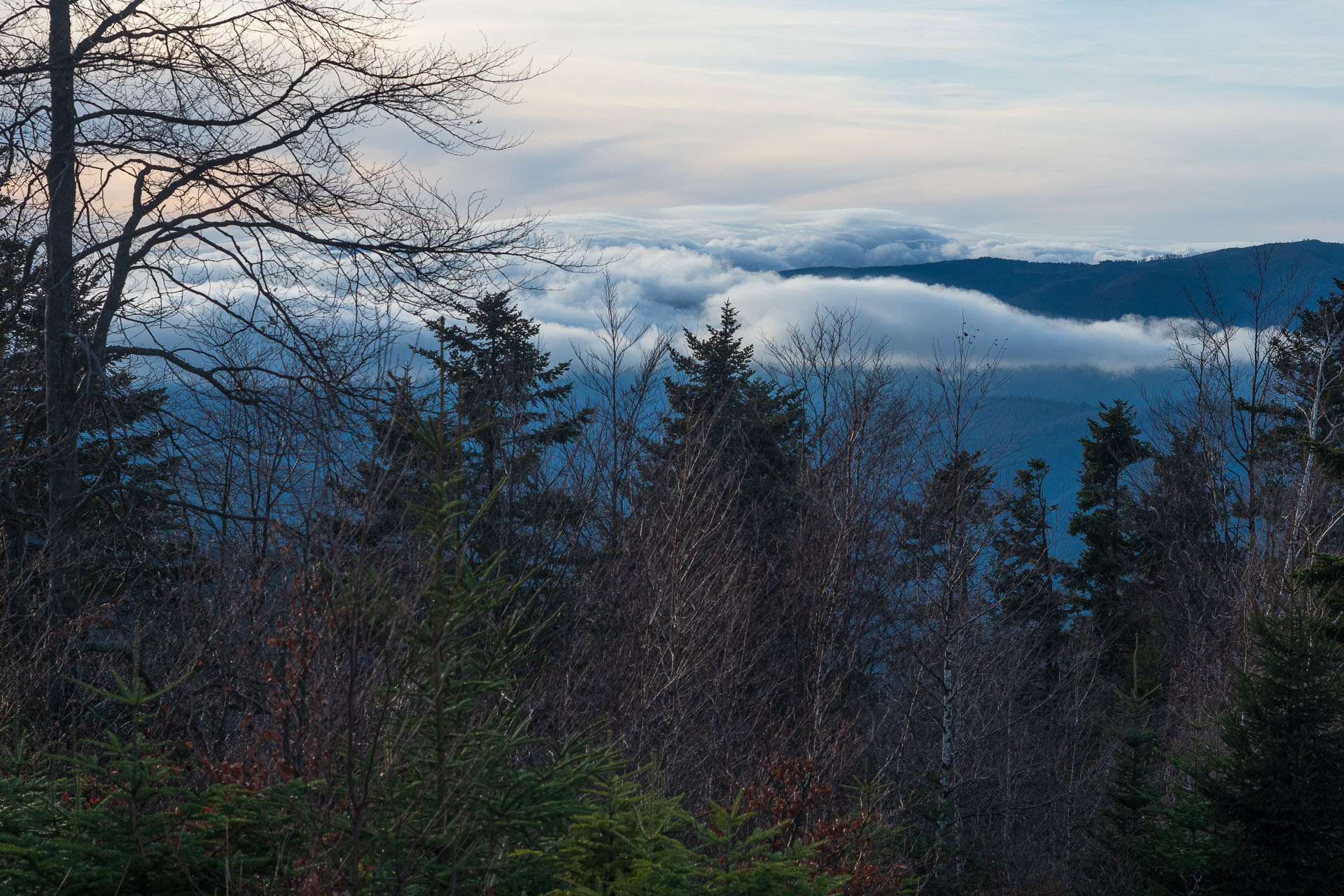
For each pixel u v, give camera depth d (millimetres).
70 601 10727
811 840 10047
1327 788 11906
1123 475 36500
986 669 19797
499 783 5055
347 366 12047
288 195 12539
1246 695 12539
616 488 17547
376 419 10500
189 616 9672
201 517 11125
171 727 8547
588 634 14250
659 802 5820
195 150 12414
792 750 14719
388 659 4539
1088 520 36094
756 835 5824
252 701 8320
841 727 14711
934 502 18188
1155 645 29328
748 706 15227
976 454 17984
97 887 4629
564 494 17062
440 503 4641
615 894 5105
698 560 15430
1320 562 13844
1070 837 22391
